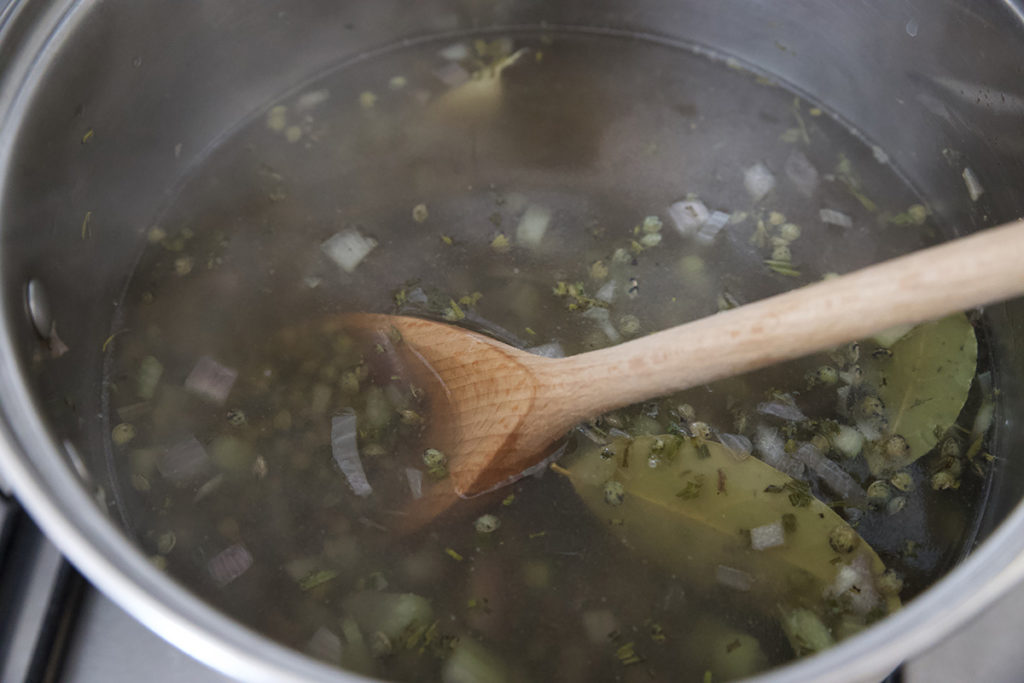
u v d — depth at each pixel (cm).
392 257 36
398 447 33
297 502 32
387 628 31
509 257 36
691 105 40
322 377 34
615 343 34
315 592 31
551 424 31
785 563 30
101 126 34
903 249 37
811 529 30
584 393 31
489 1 41
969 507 32
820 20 38
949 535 32
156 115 36
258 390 34
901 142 38
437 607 31
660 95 40
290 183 38
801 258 36
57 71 31
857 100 39
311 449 33
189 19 35
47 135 31
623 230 37
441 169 38
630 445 32
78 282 34
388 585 31
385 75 41
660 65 41
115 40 33
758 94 40
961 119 35
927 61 36
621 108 40
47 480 26
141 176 37
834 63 39
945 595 25
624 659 30
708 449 31
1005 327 34
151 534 32
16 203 30
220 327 35
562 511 32
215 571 32
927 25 35
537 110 40
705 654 30
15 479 26
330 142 39
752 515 31
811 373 34
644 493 31
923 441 32
